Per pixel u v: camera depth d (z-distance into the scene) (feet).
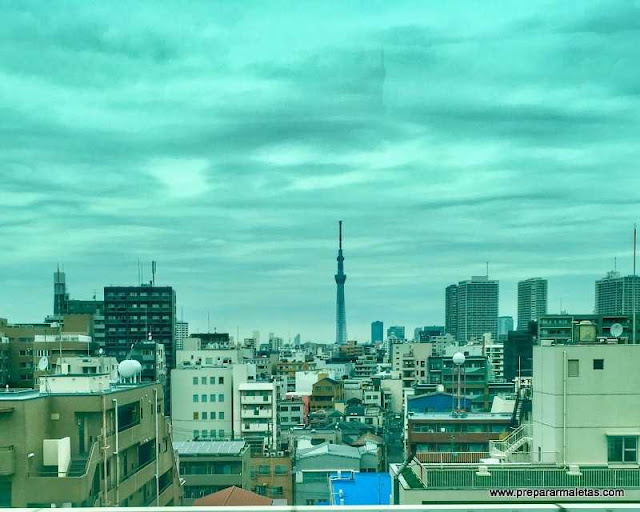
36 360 410.11
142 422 139.64
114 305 627.46
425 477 78.23
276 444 366.02
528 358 497.46
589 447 87.10
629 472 77.92
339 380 572.10
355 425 397.39
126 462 130.52
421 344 552.41
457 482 77.87
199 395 399.44
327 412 480.23
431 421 225.97
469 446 219.20
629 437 87.10
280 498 253.85
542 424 92.53
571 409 87.66
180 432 395.96
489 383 398.62
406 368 512.63
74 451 112.16
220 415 396.57
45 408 111.14
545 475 78.13
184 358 499.92
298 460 264.52
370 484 174.29
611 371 87.97
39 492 102.06
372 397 508.53
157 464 147.64
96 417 113.80
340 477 182.80
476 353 527.81
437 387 336.08
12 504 101.40
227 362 499.92
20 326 463.01
